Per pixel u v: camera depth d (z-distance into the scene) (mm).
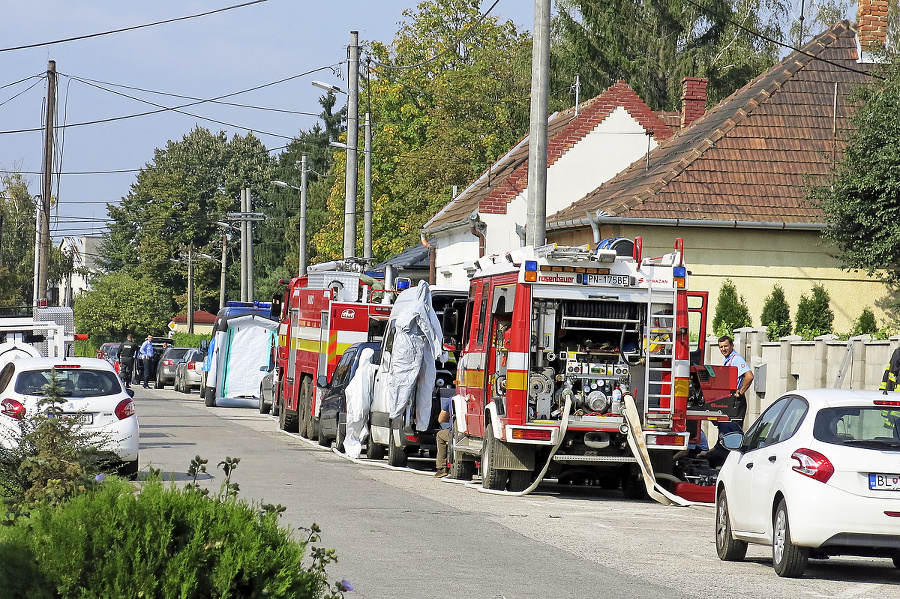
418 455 55875
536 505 36125
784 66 78875
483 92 134250
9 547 13438
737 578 24031
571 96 123312
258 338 94062
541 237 48781
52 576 13281
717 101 123500
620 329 38719
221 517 14023
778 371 52031
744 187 68188
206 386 92688
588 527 31297
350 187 90125
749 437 27391
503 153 131000
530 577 23234
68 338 68062
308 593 14273
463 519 31844
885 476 23328
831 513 23234
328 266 64188
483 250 89875
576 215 72750
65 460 25062
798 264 67125
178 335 188875
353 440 50906
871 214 55219
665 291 38500
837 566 26984
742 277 66938
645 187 68938
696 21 126062
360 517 31562
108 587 13258
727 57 125375
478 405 41188
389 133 146000
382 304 58281
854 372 47000
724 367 41344
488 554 26000
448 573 23422
